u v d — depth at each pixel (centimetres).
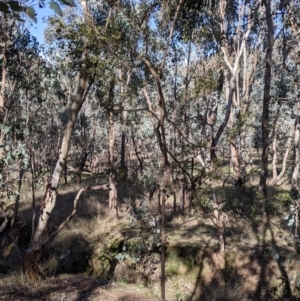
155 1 536
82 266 955
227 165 1781
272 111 1560
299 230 851
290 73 1202
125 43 507
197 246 894
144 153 1066
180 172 637
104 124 1766
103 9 576
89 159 2077
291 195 645
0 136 612
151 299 554
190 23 620
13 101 781
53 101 1241
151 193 730
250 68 1670
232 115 1262
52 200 663
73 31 538
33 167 852
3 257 1041
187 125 898
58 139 1625
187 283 833
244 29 1302
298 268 784
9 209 1250
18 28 798
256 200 1110
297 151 953
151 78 536
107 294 554
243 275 816
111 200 1162
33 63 851
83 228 1063
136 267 872
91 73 567
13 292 534
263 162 1149
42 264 854
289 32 1244
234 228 983
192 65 967
